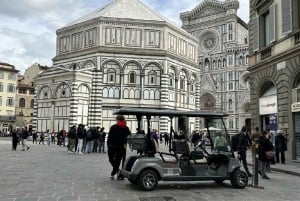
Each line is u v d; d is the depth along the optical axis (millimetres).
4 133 87188
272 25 25328
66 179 14453
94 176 15562
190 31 107812
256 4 27984
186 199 11086
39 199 10508
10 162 20703
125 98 56062
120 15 59719
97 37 57094
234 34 99812
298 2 23016
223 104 98375
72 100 50781
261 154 16500
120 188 12719
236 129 94438
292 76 22875
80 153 29484
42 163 20453
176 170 12969
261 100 27344
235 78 97438
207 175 13445
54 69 53875
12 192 11547
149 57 57188
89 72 53938
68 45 61281
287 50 23078
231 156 13930
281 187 13906
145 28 58406
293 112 22922
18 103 93312
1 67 89062
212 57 102562
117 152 14742
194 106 65250
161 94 57000
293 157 22859
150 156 13039
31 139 57000
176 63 60031
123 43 57625
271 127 25562
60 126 51938
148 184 12438
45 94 54844
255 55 28344
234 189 13180
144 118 16938
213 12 104375
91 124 53344
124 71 56438
